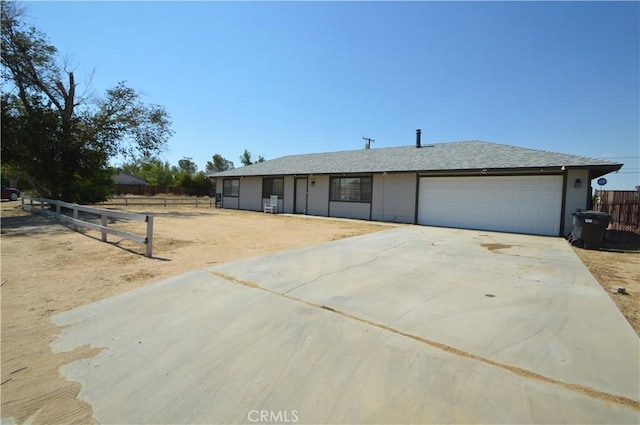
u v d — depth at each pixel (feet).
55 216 43.45
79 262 21.17
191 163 247.09
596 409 7.13
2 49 53.52
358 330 10.99
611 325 11.41
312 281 16.48
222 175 76.13
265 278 17.01
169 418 7.29
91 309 13.46
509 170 37.01
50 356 10.00
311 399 7.68
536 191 37.06
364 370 8.73
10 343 10.74
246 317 12.23
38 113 57.41
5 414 7.54
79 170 64.54
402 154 56.59
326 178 57.88
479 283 16.35
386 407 7.31
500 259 22.13
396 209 48.67
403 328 11.10
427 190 45.50
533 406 7.23
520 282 16.62
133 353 10.07
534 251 25.43
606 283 17.19
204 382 8.50
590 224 27.91
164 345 10.48
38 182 64.34
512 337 10.46
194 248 25.98
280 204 65.62
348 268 19.16
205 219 51.24
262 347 10.09
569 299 14.08
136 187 140.56
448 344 9.99
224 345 10.30
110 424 7.18
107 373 9.10
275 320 11.89
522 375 8.38
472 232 37.37
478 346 9.86
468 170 39.78
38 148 56.85
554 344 10.02
